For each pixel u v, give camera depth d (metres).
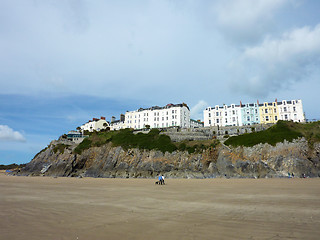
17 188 25.30
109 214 10.73
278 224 8.53
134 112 108.44
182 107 100.62
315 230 7.66
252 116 89.69
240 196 17.33
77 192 21.34
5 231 7.70
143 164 64.31
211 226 8.35
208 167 57.56
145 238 6.91
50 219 9.64
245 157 56.25
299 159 50.69
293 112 83.88
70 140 98.00
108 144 75.44
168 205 13.40
